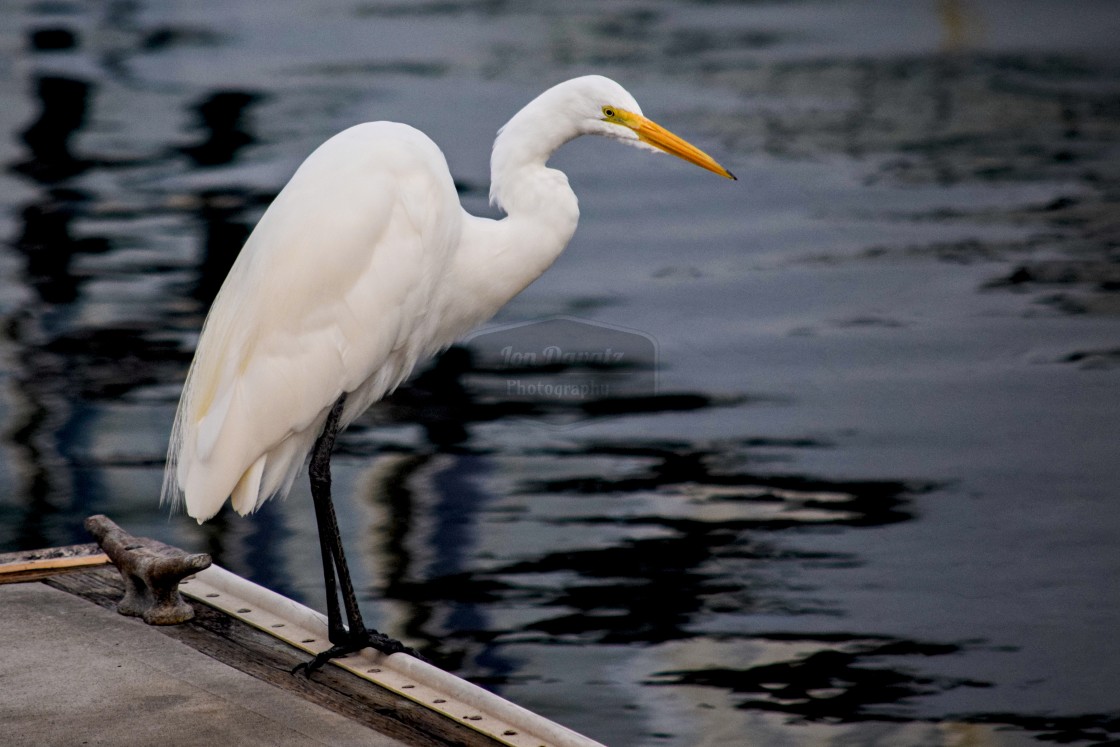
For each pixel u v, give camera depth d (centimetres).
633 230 1823
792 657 807
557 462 1123
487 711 532
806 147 2269
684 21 3553
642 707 749
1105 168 2102
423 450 1157
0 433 1174
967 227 1809
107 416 1218
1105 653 812
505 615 860
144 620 607
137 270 1661
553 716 738
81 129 2417
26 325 1462
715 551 952
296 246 599
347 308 604
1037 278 1588
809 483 1068
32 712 515
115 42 3231
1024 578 909
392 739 501
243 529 1005
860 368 1322
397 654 577
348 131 632
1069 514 1005
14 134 2380
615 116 662
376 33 3362
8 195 2011
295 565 940
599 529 991
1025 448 1127
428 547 960
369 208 603
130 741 493
